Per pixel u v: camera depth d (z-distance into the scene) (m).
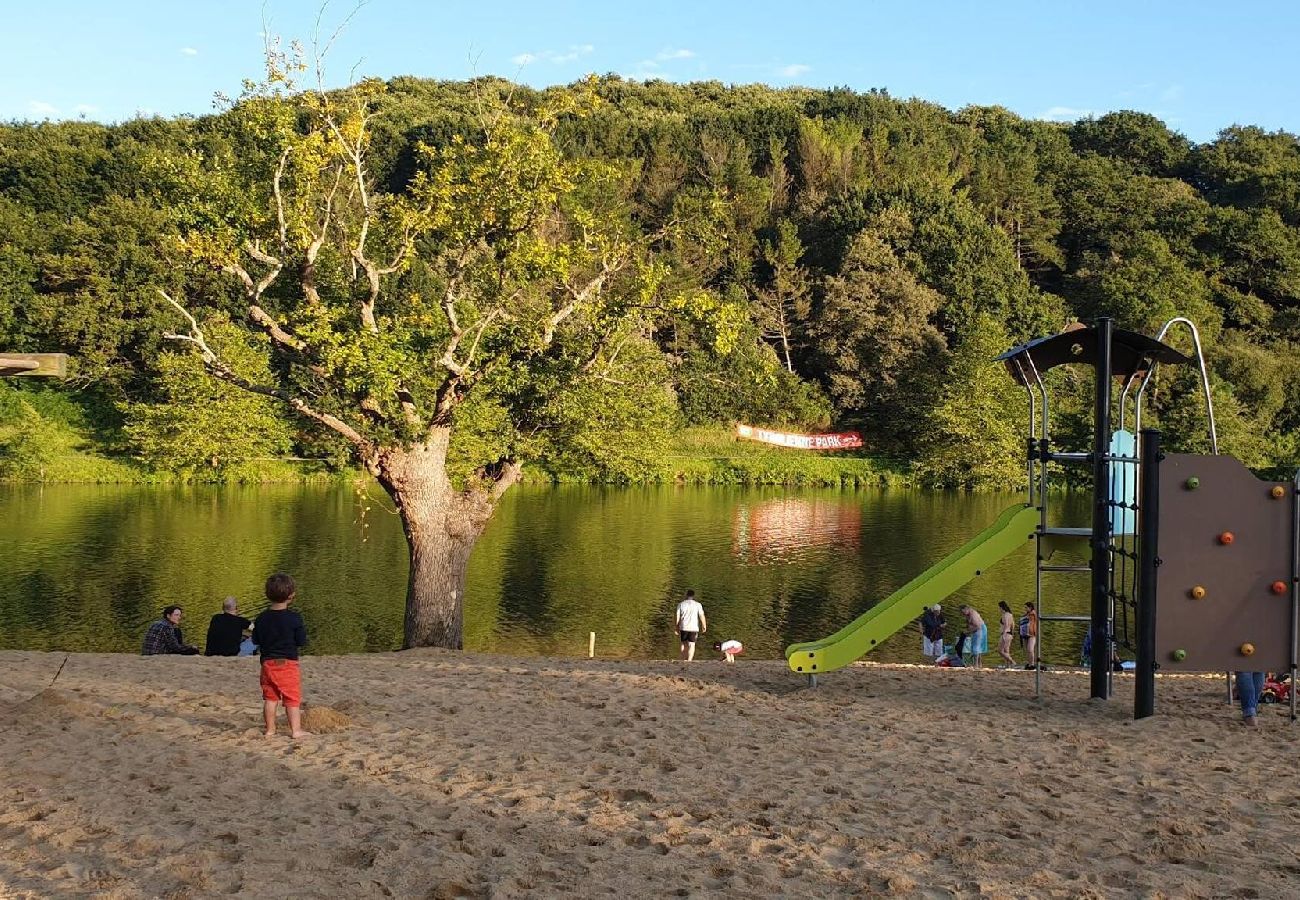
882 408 72.69
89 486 55.16
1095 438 12.10
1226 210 94.19
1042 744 9.62
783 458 67.50
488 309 20.16
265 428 56.47
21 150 81.38
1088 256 92.31
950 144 111.19
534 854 6.27
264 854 6.04
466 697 11.74
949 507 52.94
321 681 12.84
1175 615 10.55
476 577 33.12
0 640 23.28
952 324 76.06
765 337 80.19
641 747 9.33
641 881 5.86
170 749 8.64
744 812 7.30
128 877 5.63
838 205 87.06
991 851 6.48
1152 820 7.18
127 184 74.88
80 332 65.06
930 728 10.35
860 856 6.39
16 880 5.53
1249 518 10.41
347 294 20.16
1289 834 6.91
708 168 94.00
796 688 12.82
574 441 21.59
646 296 19.86
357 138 19.42
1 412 62.16
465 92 118.75
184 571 32.22
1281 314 86.31
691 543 40.50
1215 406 63.31
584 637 25.42
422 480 19.28
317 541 38.59
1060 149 119.56
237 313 63.19
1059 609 28.91
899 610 12.58
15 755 8.19
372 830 6.62
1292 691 10.59
